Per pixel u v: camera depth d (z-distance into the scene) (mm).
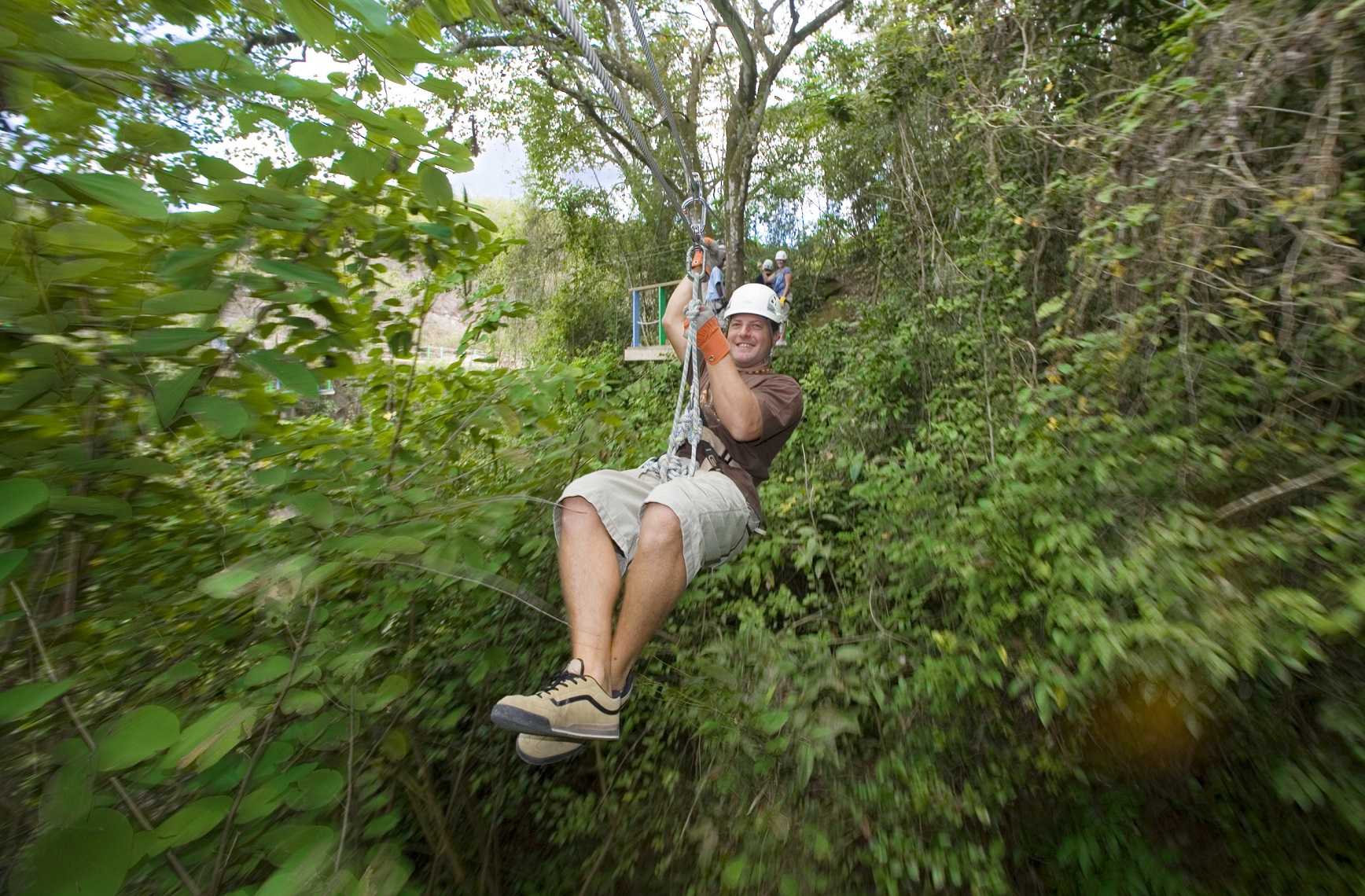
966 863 2328
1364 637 1999
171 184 1439
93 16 1392
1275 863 2387
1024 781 2670
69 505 1321
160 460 1714
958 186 6680
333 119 1539
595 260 16938
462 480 2914
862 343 7066
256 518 2232
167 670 1749
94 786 1128
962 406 4445
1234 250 2902
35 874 1007
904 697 2695
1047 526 2641
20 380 1266
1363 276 2455
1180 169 2990
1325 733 2248
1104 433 2848
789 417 2537
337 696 1729
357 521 1931
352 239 2033
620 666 2006
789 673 2691
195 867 1379
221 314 1479
